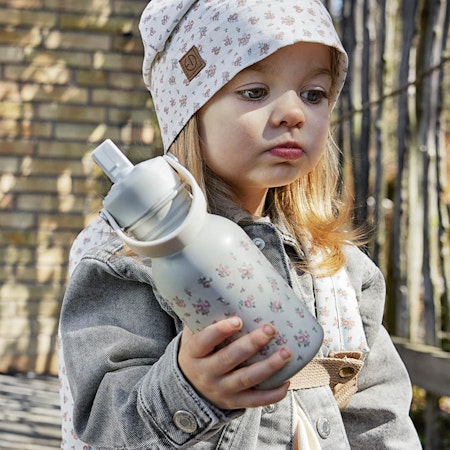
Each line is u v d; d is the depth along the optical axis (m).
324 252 1.83
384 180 4.50
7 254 5.87
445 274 4.29
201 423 1.37
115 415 1.50
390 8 4.51
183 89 1.68
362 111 4.48
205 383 1.32
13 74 5.92
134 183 1.29
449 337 4.25
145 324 1.65
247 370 1.29
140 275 1.64
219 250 1.32
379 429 1.99
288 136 1.57
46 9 5.95
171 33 1.73
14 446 4.07
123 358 1.60
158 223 1.30
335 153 2.02
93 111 5.99
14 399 5.06
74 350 1.63
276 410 1.69
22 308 5.87
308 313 1.37
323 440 1.72
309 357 1.35
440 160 4.30
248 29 1.59
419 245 4.38
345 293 1.84
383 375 2.02
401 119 4.35
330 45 1.61
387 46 4.49
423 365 4.03
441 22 4.24
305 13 1.62
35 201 5.92
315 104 1.62
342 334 1.81
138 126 6.04
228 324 1.28
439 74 4.25
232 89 1.60
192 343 1.31
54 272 5.91
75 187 5.96
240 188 1.73
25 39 5.93
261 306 1.33
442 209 4.30
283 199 1.84
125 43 6.04
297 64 1.58
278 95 1.58
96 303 1.68
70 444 1.73
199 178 1.65
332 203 2.04
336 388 1.81
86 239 1.88
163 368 1.41
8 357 5.84
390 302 4.52
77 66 5.98
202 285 1.31
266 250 1.74
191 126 1.66
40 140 5.93
